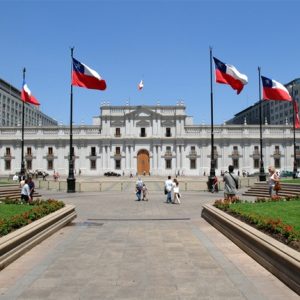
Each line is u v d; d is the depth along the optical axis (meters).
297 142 95.12
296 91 124.44
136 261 9.53
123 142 96.25
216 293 7.10
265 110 145.00
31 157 96.19
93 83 32.47
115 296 6.96
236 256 10.03
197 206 23.80
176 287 7.48
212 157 37.31
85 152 96.25
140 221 16.91
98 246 11.34
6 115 128.38
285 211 13.54
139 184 28.55
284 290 7.23
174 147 96.31
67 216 15.92
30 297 6.91
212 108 36.91
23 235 10.32
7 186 28.62
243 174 89.75
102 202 26.56
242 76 30.86
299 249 8.02
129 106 96.69
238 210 13.94
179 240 12.27
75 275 8.30
